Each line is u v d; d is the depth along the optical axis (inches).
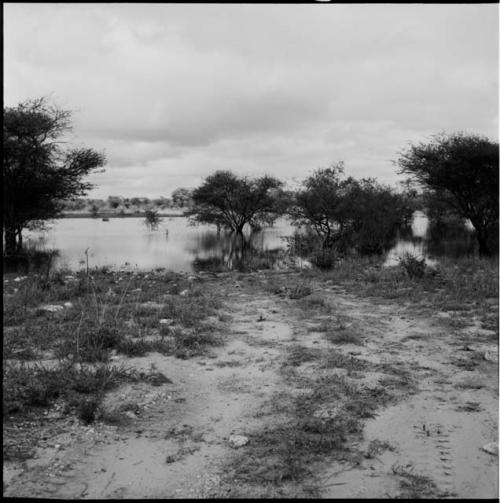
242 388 215.6
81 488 138.5
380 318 354.9
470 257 740.0
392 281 523.2
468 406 197.0
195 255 948.6
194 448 162.6
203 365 245.6
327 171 887.1
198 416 187.3
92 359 241.6
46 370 213.5
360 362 250.1
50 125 910.4
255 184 1478.8
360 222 884.0
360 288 497.4
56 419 178.7
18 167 924.6
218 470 149.2
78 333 266.5
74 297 418.6
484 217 888.9
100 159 1006.4
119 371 224.2
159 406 195.5
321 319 352.2
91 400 192.1
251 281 564.7
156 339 285.0
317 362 251.0
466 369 240.8
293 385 219.0
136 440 167.5
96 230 1930.4
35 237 1507.1
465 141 841.5
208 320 343.0
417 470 149.9
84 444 162.9
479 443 167.2
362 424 180.2
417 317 357.1
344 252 853.8
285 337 300.7
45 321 316.2
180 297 434.3
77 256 920.3
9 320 314.5
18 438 163.3
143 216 4170.8
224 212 1536.7
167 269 730.2
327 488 140.1
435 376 231.1
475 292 438.6
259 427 177.8
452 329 319.6
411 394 209.3
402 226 1563.7
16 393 193.5
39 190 990.4
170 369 237.8
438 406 197.3
